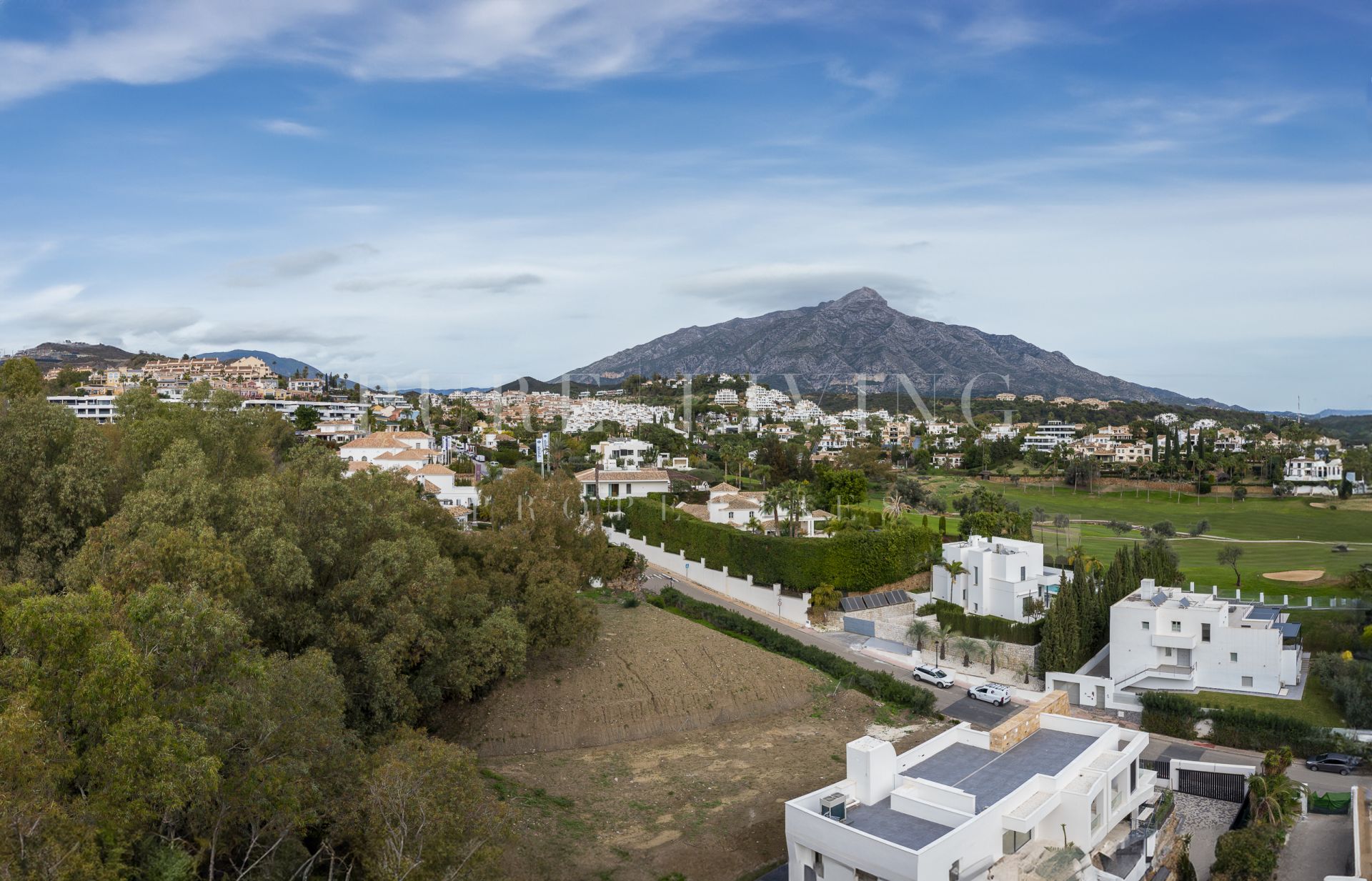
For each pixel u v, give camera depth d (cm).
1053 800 3816
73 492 4444
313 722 3192
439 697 5397
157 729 2445
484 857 3141
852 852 3434
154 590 2870
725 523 11512
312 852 3484
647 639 7350
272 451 7394
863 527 10388
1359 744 5703
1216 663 6819
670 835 4584
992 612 8369
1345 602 8494
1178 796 5397
